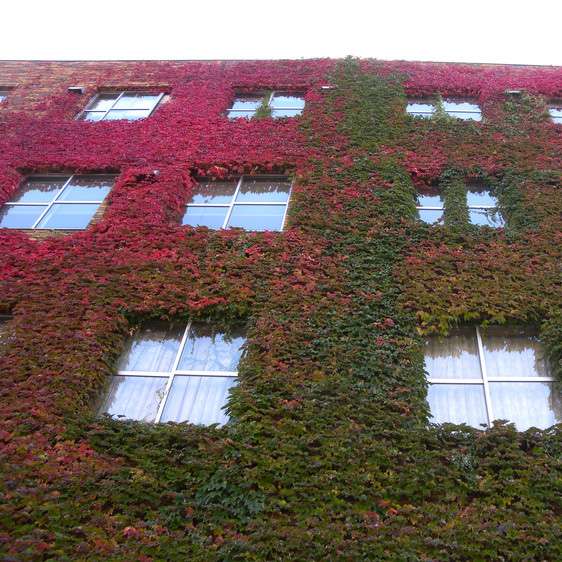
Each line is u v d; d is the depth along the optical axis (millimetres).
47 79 20000
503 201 13039
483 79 18172
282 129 15797
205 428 8562
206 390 9711
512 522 7426
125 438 8477
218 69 19781
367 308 10203
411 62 19484
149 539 7344
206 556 7148
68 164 14891
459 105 17734
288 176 14359
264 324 9977
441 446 8320
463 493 7828
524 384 9594
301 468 8039
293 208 12734
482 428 9047
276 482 7938
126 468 8078
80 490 7801
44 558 7078
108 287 10898
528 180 13289
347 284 10719
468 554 7184
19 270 11531
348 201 12773
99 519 7492
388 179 13414
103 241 12109
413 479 7898
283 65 19719
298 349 9539
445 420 9164
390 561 7070
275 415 8688
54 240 12320
